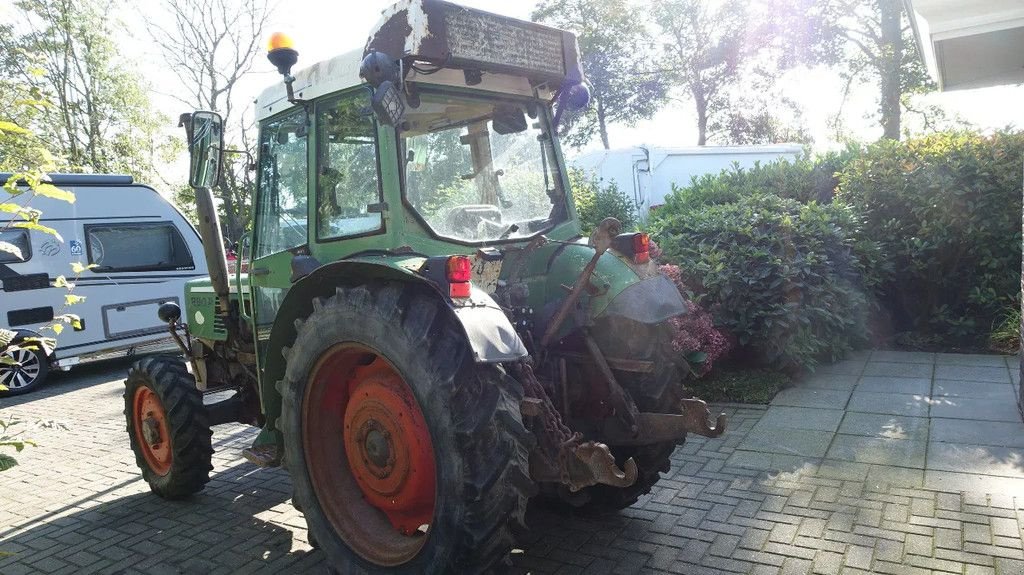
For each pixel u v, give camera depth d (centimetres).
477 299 273
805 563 312
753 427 499
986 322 723
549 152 383
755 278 596
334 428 330
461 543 255
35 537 413
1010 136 730
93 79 2323
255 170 402
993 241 718
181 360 470
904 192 730
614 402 327
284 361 355
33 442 307
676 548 336
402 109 293
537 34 349
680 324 557
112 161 2331
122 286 1005
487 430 255
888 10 2009
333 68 331
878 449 438
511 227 354
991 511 345
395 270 274
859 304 680
